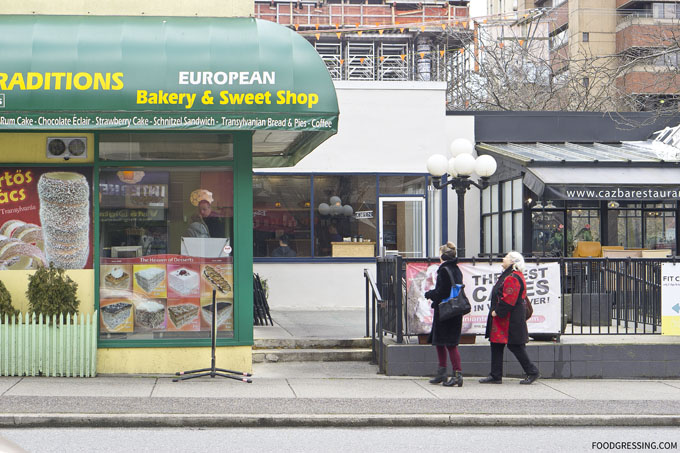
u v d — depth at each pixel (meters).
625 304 12.87
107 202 11.35
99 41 10.61
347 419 8.92
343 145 18.72
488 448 7.97
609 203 19.33
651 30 51.25
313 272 18.48
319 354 12.92
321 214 18.62
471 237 20.16
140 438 8.10
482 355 11.98
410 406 9.56
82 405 9.06
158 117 10.50
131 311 11.34
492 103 34.78
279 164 15.43
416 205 18.95
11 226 11.20
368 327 13.47
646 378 12.18
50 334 10.93
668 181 17.19
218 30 11.01
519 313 11.24
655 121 20.83
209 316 11.47
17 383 10.36
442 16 60.25
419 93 18.97
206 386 10.59
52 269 10.96
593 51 57.00
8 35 10.51
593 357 12.09
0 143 11.19
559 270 12.32
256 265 18.36
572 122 20.66
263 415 8.86
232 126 10.66
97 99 10.38
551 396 10.48
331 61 46.38
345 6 60.69
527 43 43.38
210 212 11.53
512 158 18.30
